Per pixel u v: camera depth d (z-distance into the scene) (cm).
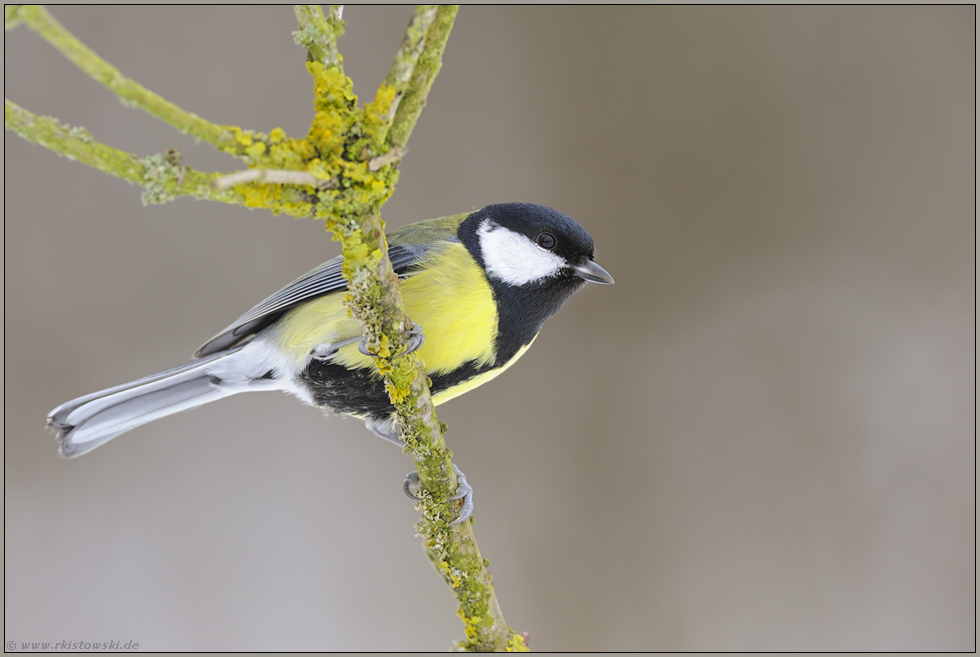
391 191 317
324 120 316
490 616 319
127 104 312
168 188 315
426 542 319
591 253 323
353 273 317
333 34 316
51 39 284
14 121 301
